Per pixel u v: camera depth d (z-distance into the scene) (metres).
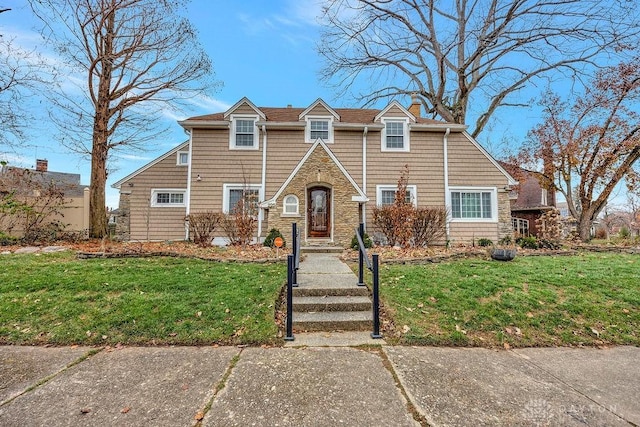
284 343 4.00
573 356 3.79
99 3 12.06
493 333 4.33
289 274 4.25
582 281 6.13
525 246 11.20
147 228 13.61
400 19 18.16
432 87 20.31
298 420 2.45
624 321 4.70
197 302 4.95
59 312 4.56
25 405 2.63
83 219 13.63
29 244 10.68
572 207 15.60
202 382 3.03
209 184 13.11
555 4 14.86
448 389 2.95
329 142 13.60
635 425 2.47
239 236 10.56
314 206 12.17
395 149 13.67
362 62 19.64
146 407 2.61
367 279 6.16
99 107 12.88
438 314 4.77
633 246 11.35
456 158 13.76
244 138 13.41
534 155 16.47
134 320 4.39
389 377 3.15
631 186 14.63
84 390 2.88
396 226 10.05
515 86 18.06
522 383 3.10
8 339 3.96
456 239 13.34
